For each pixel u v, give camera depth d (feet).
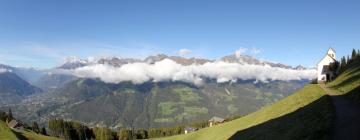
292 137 178.60
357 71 332.39
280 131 215.92
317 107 222.89
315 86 347.15
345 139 133.90
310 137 154.92
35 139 513.04
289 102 318.24
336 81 354.33
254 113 371.56
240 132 301.84
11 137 305.53
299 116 225.97
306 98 297.74
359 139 130.52
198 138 402.31
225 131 350.43
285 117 259.60
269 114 312.91
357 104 209.77
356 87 262.26
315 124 173.78
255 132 264.11
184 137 458.91
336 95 264.31
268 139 216.74
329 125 156.87
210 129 415.44
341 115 175.52
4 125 325.01
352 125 152.35
